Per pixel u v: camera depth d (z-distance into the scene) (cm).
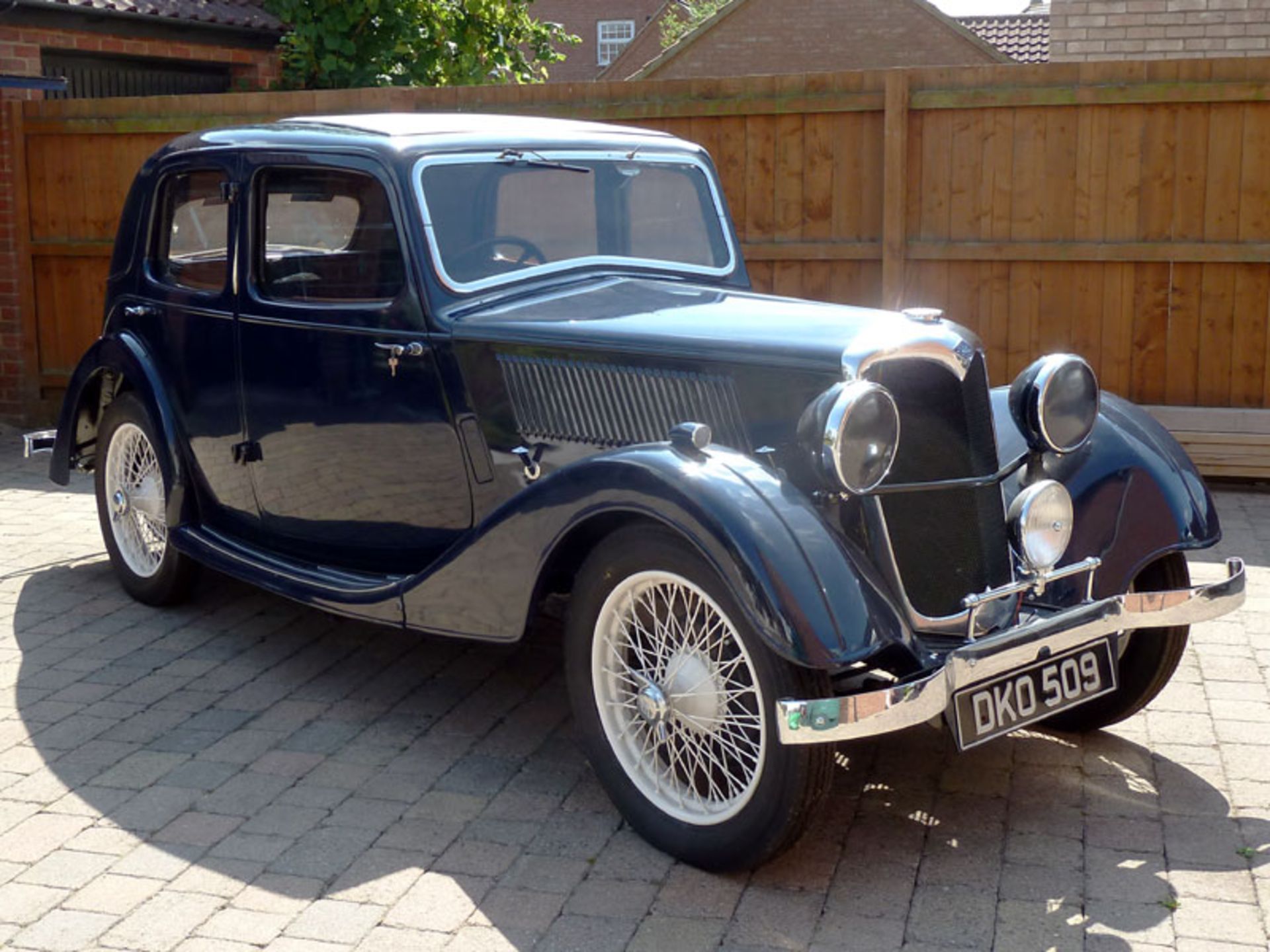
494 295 420
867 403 311
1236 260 689
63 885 332
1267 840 347
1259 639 494
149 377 512
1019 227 722
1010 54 2697
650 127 775
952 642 343
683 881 332
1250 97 673
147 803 376
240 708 444
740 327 365
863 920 312
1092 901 319
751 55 2639
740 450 353
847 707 295
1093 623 339
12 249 912
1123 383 723
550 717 436
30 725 430
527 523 352
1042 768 393
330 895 326
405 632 517
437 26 1145
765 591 301
